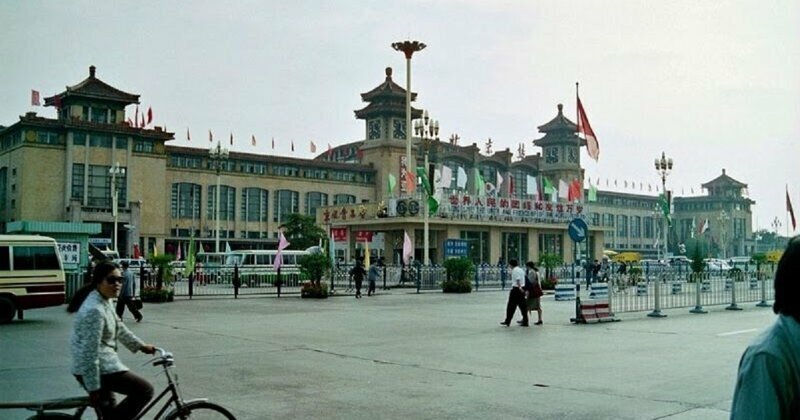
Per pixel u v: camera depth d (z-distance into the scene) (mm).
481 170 86438
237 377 11438
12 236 19984
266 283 43188
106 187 73188
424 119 48938
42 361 12922
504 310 25781
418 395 10047
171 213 79312
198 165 81312
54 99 74750
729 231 120312
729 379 11367
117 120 75188
